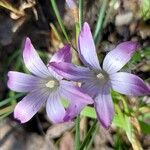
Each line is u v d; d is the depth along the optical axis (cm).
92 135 7
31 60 6
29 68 7
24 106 6
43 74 7
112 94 7
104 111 6
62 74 6
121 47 6
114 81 6
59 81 6
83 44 6
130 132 7
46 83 7
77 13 7
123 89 6
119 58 6
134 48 6
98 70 6
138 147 7
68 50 6
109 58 6
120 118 7
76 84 7
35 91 6
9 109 7
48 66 6
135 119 7
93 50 6
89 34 6
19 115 6
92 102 6
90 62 6
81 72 6
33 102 6
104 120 6
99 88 6
